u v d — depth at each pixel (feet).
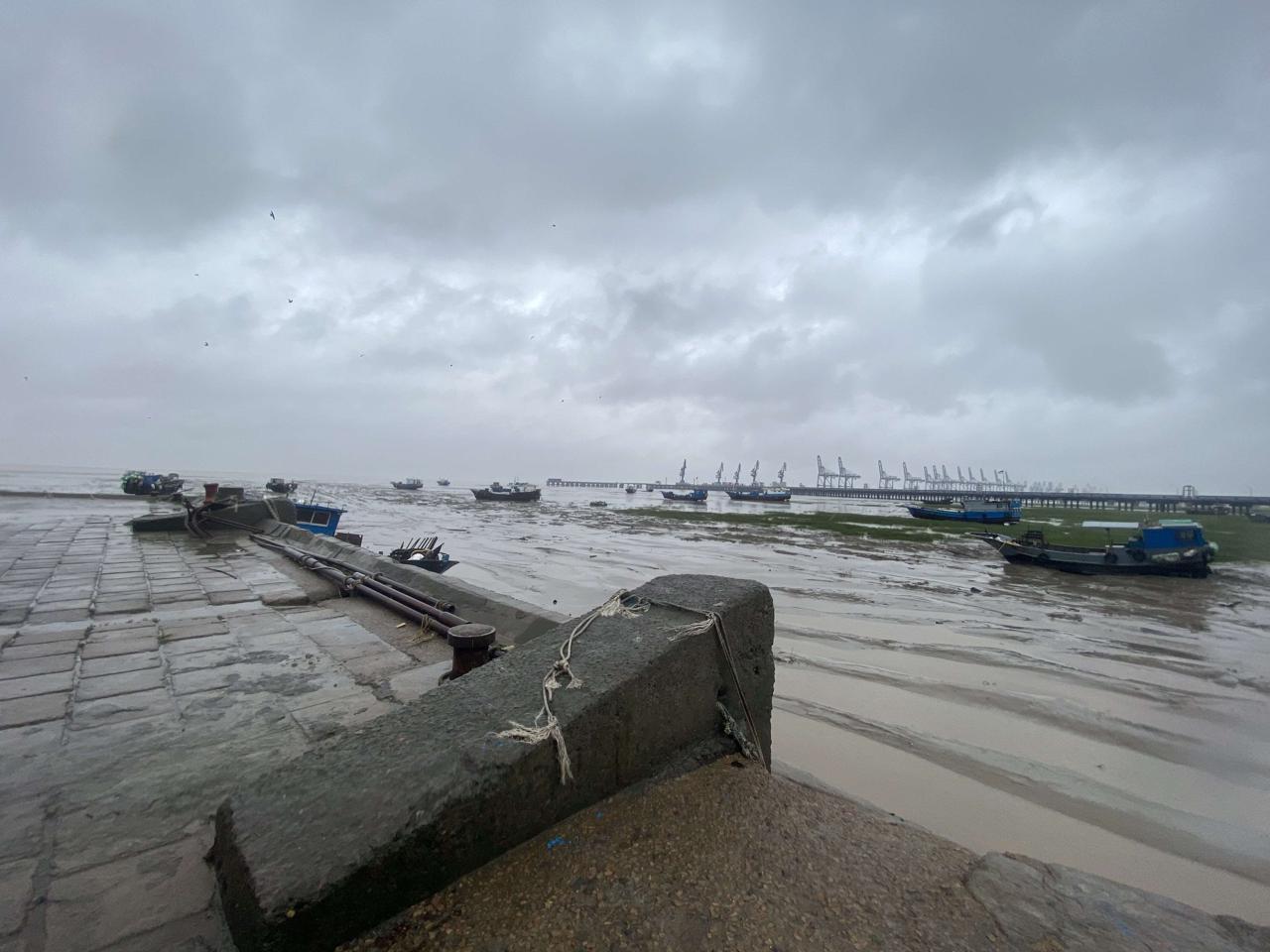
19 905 7.02
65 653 17.29
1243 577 70.38
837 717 24.43
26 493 97.04
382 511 182.09
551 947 5.97
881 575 67.15
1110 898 6.96
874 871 7.37
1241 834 17.07
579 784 7.98
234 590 26.40
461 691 8.76
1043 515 225.97
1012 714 25.50
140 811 9.11
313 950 5.83
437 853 6.56
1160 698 28.12
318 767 7.39
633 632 9.86
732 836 7.84
